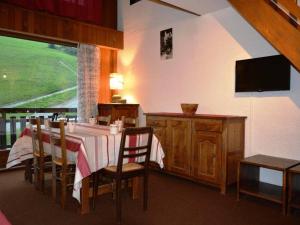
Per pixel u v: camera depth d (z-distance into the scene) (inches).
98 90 202.5
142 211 105.3
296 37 87.3
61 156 111.4
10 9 153.9
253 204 113.2
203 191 129.4
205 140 131.9
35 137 129.4
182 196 122.4
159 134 155.9
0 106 181.9
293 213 104.5
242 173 120.0
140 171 103.7
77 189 96.7
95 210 106.2
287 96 122.5
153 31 187.8
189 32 163.3
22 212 103.7
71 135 104.8
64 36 177.3
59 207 108.9
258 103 132.6
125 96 213.5
